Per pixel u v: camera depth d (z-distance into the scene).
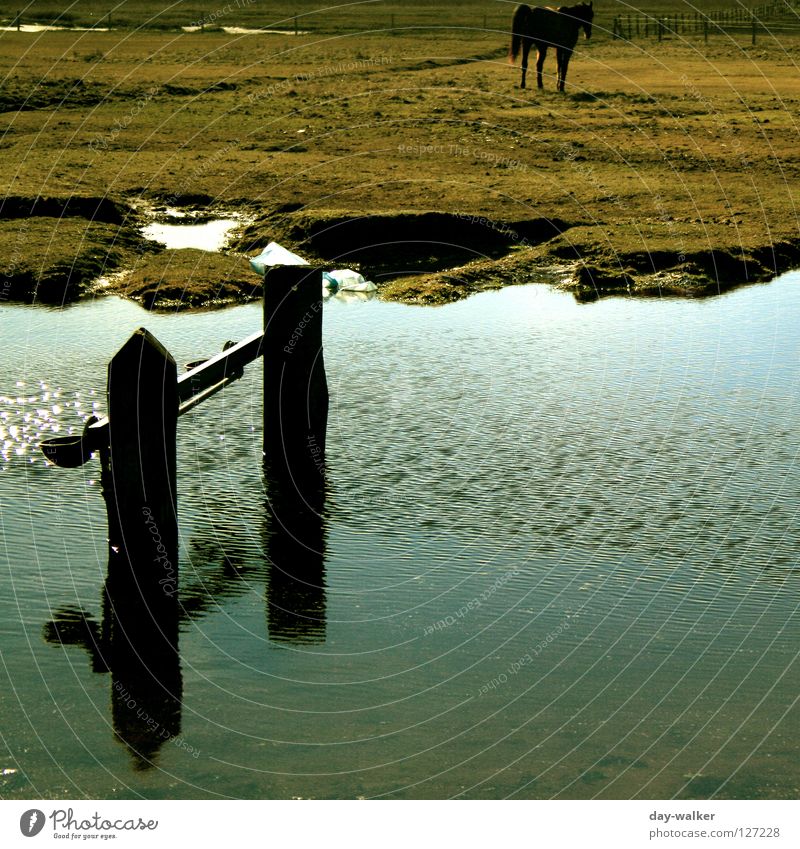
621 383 11.29
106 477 7.11
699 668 6.38
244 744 5.70
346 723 5.87
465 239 17.20
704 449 9.58
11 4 59.47
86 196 18.36
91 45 43.56
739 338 12.93
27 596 7.05
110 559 7.11
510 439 9.78
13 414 10.15
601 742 5.73
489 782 5.43
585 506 8.47
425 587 7.28
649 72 37.44
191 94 31.45
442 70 37.25
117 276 15.31
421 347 12.50
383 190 19.66
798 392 11.04
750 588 7.27
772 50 43.88
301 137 25.12
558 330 13.26
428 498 8.56
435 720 5.91
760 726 5.86
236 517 8.20
